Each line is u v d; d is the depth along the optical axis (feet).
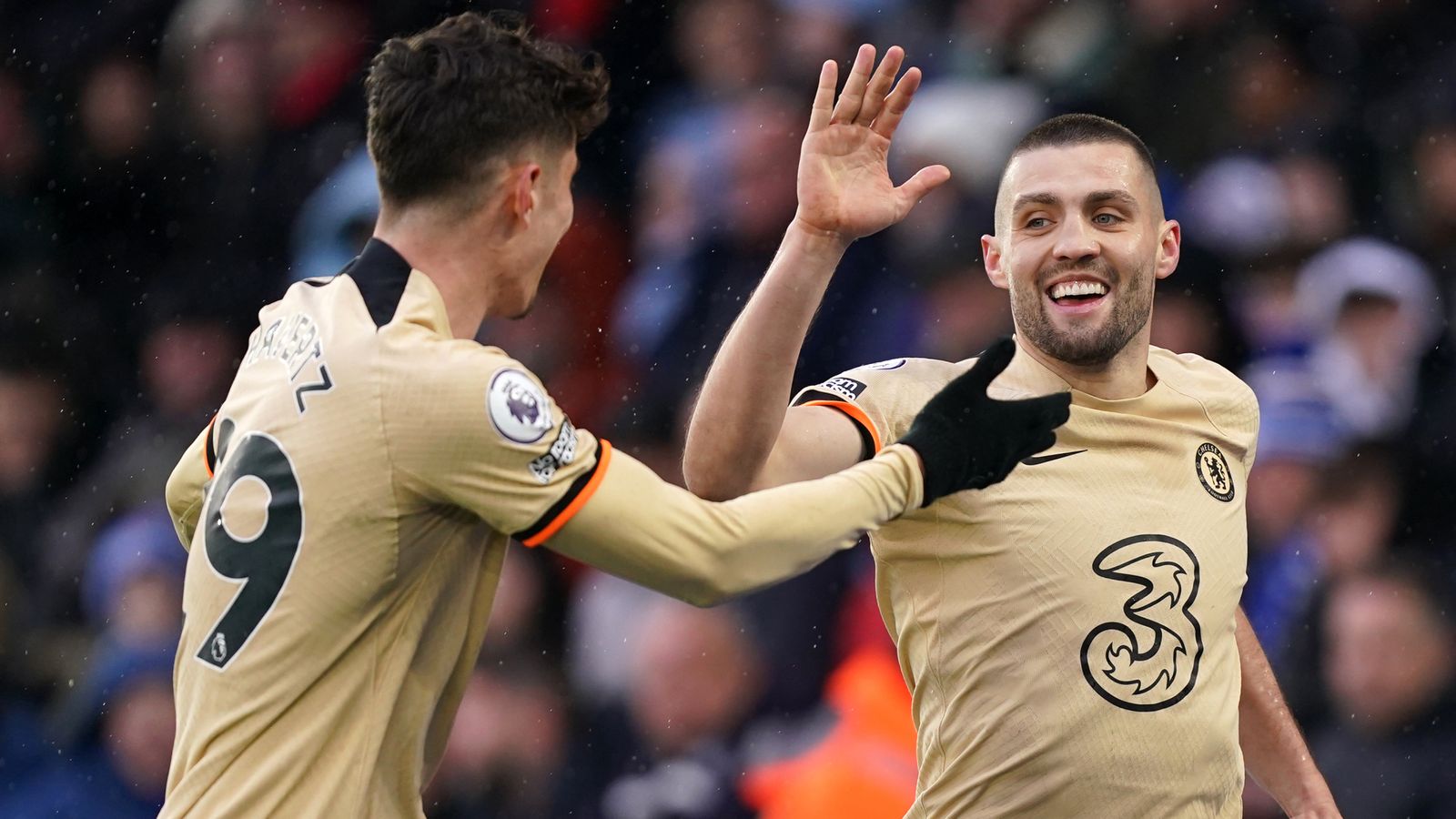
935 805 37.40
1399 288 76.13
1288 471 69.46
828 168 35.35
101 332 92.63
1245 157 82.33
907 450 33.35
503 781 68.90
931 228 76.64
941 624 36.55
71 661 78.02
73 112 97.96
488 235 32.42
